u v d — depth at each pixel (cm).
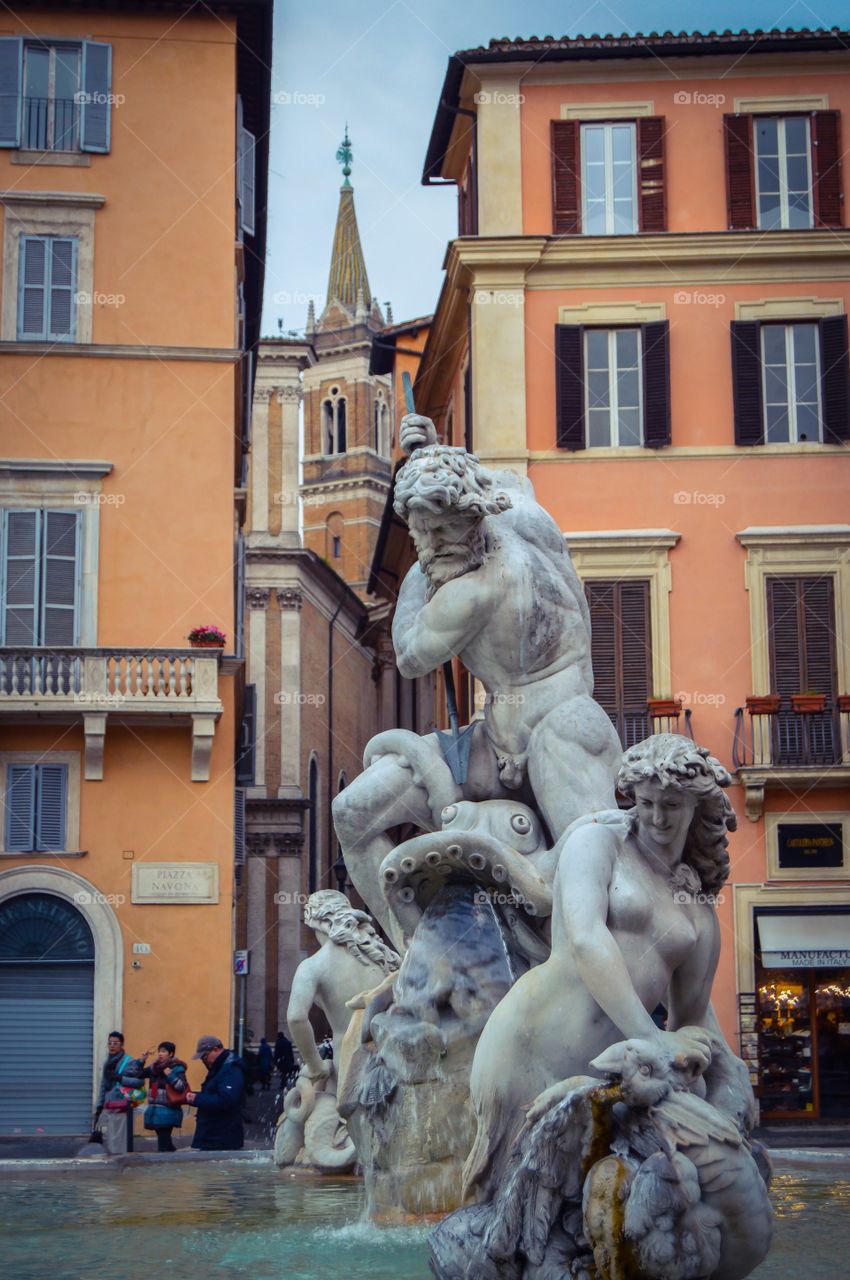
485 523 711
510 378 3453
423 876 663
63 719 3206
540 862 666
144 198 3416
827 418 3450
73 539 3303
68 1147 2495
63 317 3362
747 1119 454
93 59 3428
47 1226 734
